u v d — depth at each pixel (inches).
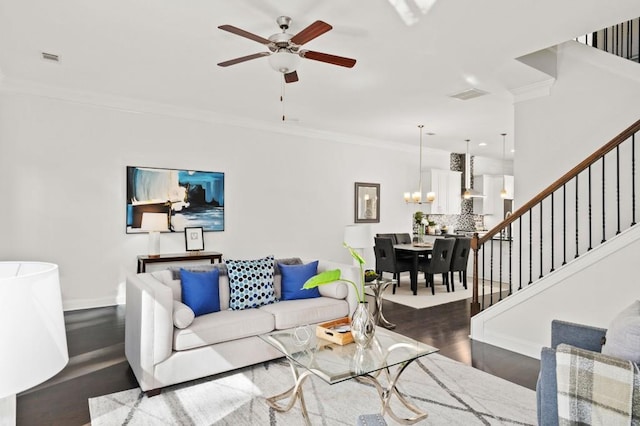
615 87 147.3
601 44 205.3
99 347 141.6
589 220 143.3
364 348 95.4
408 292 249.1
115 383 113.1
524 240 174.6
